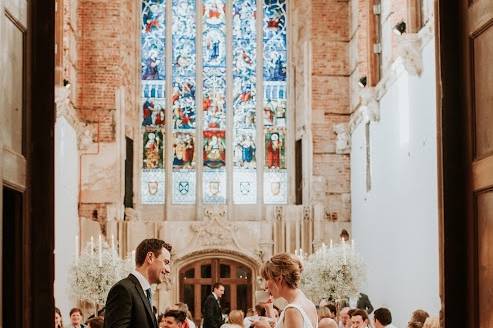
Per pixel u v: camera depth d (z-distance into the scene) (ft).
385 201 76.74
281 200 100.63
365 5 90.38
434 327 35.76
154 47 101.55
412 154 66.23
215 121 101.04
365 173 86.38
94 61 92.63
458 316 22.06
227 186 99.86
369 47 82.89
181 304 51.72
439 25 22.67
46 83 21.76
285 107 101.71
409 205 67.21
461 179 22.31
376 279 80.53
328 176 95.55
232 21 102.27
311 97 96.37
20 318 20.88
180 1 102.27
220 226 94.17
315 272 67.72
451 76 22.57
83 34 92.99
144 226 92.22
